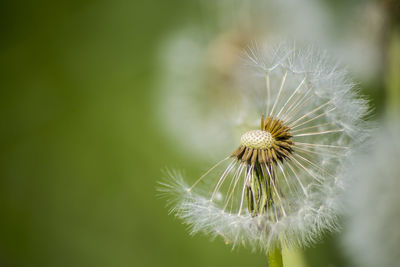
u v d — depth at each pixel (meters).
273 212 0.26
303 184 0.27
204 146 0.38
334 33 0.34
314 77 0.28
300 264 0.29
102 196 0.54
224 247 0.47
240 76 0.33
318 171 0.27
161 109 0.46
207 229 0.26
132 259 0.51
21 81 0.58
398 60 0.33
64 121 0.57
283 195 0.26
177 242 0.49
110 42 0.57
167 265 0.49
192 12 0.43
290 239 0.26
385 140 0.32
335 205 0.27
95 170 0.54
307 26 0.35
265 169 0.26
